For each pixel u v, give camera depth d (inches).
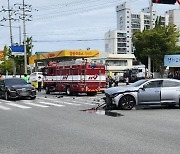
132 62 3417.8
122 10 3376.0
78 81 1050.1
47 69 1221.7
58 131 390.6
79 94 1167.0
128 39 3826.3
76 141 331.0
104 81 1063.0
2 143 328.8
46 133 379.2
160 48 1636.3
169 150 285.9
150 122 451.5
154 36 1624.0
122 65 3368.6
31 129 409.4
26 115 553.3
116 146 304.7
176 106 673.0
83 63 1040.2
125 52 3870.6
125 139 336.5
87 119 489.7
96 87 1051.9
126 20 3312.0
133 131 382.0
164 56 1621.6
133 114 545.0
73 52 1899.6
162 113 556.7
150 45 1654.8
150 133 368.2
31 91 896.3
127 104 617.6
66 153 281.6
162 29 1657.2
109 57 3297.2
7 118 519.2
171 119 480.1
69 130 395.9
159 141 324.5
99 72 1056.8
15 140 342.3
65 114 557.9
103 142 323.6
